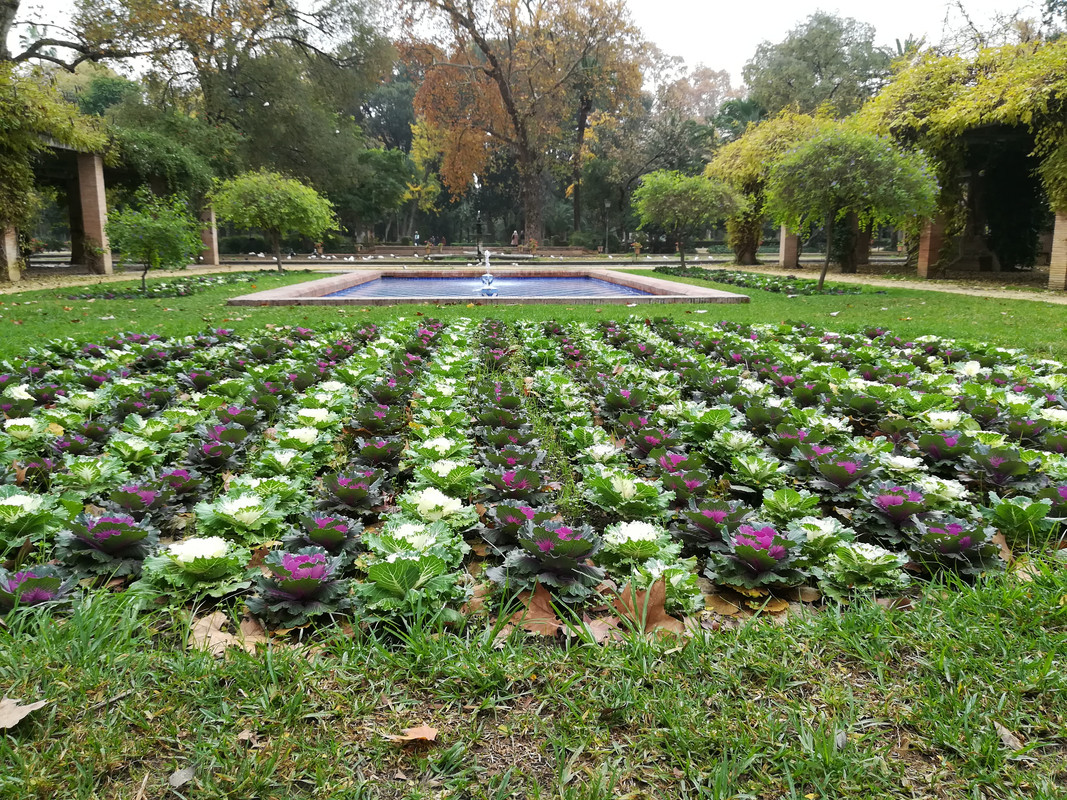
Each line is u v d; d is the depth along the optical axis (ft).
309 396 12.43
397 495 8.79
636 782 4.07
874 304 32.63
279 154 95.76
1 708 4.25
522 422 11.20
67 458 8.80
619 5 97.66
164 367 16.46
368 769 4.14
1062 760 4.14
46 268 60.85
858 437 10.42
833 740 4.23
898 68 57.47
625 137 118.01
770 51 113.29
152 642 5.32
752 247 77.82
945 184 49.49
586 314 28.09
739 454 9.77
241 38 85.46
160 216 39.19
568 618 5.78
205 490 8.66
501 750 4.33
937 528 6.60
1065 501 7.38
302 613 5.55
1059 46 38.75
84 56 68.39
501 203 152.35
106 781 3.97
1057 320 25.44
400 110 148.56
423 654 5.06
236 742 4.26
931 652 5.13
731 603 6.19
